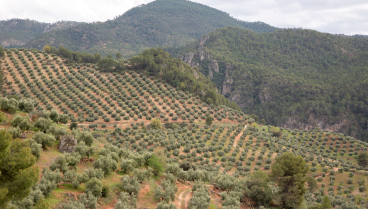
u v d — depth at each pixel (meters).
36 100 116.44
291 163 34.97
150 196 29.84
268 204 35.03
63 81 138.00
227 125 124.31
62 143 35.91
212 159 83.31
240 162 81.62
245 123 131.50
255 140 105.12
